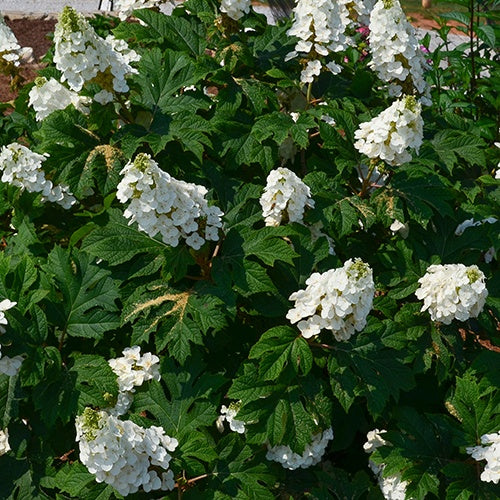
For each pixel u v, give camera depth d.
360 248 3.12
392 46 3.13
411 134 2.91
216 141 3.12
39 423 2.90
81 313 2.92
